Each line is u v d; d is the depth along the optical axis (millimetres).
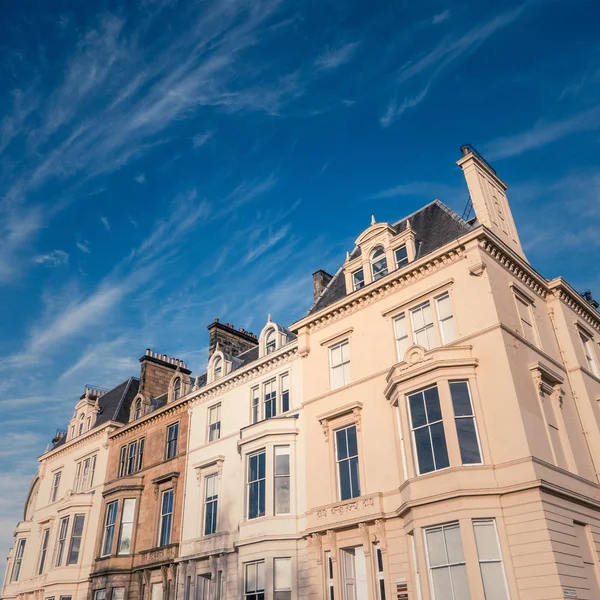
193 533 31828
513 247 27031
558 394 23422
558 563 17734
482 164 28797
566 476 20781
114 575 34812
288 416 29203
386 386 24625
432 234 28453
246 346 41406
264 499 28094
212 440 34188
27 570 44531
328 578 24344
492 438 20609
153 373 45688
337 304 28922
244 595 26750
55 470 48375
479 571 18297
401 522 22438
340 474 25938
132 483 37938
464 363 21906
